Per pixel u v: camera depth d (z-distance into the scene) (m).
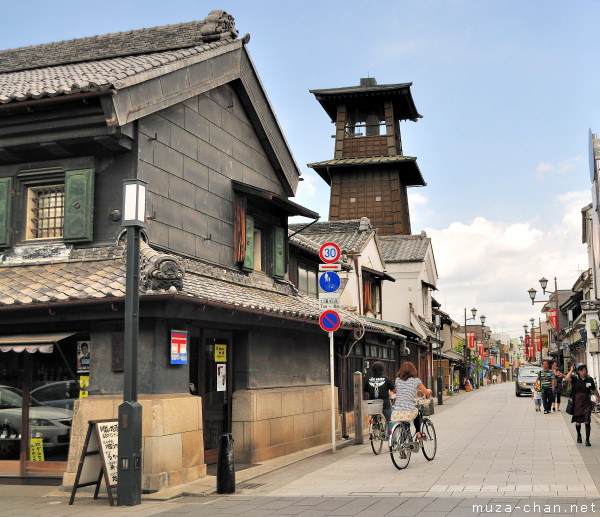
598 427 19.02
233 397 12.83
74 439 9.83
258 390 13.27
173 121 12.23
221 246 13.65
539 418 22.95
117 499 8.69
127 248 8.91
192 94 12.54
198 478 10.47
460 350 57.16
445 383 49.59
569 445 14.63
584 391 14.63
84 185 11.10
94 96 10.05
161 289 9.30
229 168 14.33
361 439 16.02
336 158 47.97
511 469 11.01
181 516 7.89
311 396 15.66
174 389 10.36
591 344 27.05
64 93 10.12
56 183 11.59
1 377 10.94
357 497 8.82
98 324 10.19
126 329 8.85
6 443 10.72
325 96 48.16
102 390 10.04
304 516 7.64
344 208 47.03
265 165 16.39
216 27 14.71
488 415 24.89
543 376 25.39
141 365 9.91
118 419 8.79
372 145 47.75
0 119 10.73
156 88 11.31
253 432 12.64
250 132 15.59
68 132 10.64
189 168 12.66
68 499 9.23
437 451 13.67
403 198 49.44
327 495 9.09
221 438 9.71
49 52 16.28
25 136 10.83
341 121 48.59
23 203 11.66
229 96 14.57
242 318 12.07
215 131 13.83
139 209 8.91
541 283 39.03
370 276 29.75
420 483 9.78
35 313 10.14
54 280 10.42
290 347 15.17
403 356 28.91
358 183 47.25
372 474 10.88
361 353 21.48
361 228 30.20
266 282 15.41
